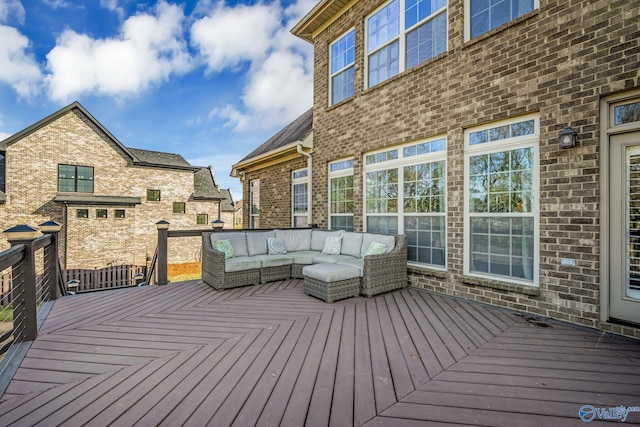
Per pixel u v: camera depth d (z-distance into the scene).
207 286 5.44
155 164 18.00
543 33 3.68
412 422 1.79
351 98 6.50
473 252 4.53
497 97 4.12
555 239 3.58
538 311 3.73
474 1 4.52
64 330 3.31
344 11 6.71
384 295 4.74
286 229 7.02
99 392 2.11
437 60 4.86
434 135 4.97
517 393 2.09
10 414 1.86
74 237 14.62
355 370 2.42
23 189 14.44
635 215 3.15
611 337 3.07
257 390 2.12
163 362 2.55
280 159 8.87
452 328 3.34
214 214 20.75
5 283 7.96
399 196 5.61
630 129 3.09
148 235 18.00
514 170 4.07
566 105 3.48
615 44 3.14
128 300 4.52
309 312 3.93
